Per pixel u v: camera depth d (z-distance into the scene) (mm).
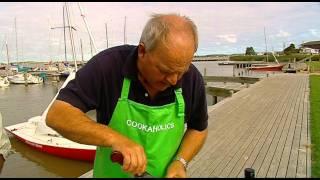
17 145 11445
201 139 2012
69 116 1591
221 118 10500
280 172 5688
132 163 1413
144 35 1508
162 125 1782
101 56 1771
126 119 1763
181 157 1831
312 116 10703
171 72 1474
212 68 71062
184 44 1412
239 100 14617
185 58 1433
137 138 1779
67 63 48062
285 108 12445
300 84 21906
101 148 1842
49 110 1668
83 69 1750
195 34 1481
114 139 1492
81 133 1542
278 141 7688
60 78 44562
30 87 39719
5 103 27047
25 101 28094
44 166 10328
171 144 1835
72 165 10203
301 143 7480
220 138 7961
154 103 1750
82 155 10070
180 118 1818
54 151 10336
